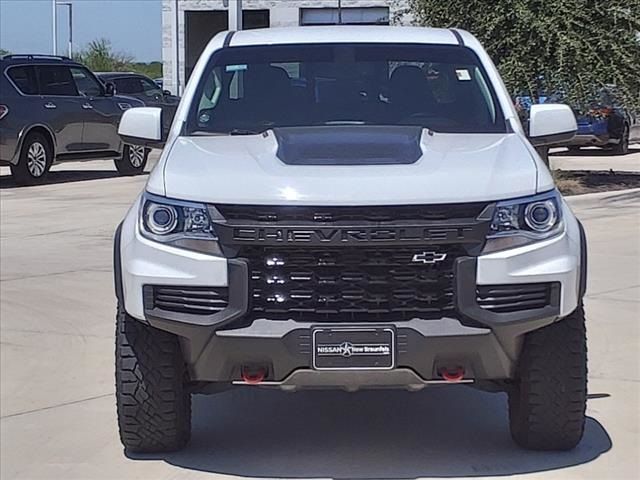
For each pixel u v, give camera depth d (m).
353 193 4.50
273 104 5.93
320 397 6.29
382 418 5.89
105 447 5.38
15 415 5.91
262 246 4.54
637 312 8.13
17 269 10.10
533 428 5.06
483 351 4.57
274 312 4.57
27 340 7.50
